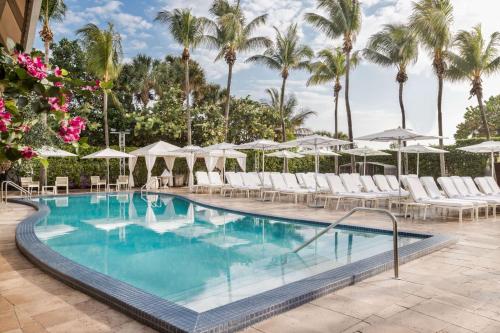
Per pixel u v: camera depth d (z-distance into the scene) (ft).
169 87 89.66
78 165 61.31
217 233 25.50
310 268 16.75
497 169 56.70
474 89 61.00
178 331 8.59
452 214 32.37
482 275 13.50
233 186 49.06
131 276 16.01
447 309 10.28
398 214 31.32
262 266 17.21
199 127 82.07
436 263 15.21
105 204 42.93
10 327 9.30
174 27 66.64
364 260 14.60
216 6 73.31
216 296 13.44
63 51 76.95
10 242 20.06
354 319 9.67
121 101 89.04
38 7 9.16
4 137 5.76
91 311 10.41
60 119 5.98
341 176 38.47
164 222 30.09
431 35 55.26
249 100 97.19
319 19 65.67
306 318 9.78
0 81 5.28
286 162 73.15
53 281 13.21
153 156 60.95
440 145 59.31
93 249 21.02
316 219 28.19
